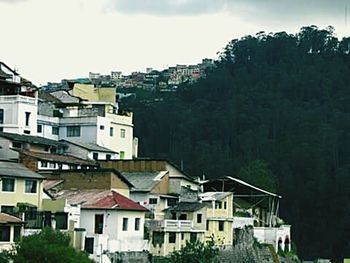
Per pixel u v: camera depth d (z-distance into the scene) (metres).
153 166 124.50
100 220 94.25
